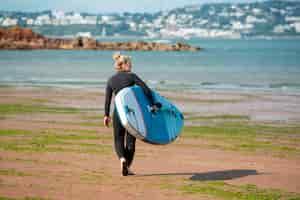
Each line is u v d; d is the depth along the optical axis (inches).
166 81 2556.6
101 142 906.7
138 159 781.9
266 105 1536.7
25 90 1966.0
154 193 590.6
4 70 3472.0
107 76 2918.3
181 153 831.1
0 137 944.9
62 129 1053.8
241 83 2416.3
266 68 3759.8
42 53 7736.2
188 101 1641.2
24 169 694.5
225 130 1083.3
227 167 736.3
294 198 576.1
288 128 1116.5
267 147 892.0
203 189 610.5
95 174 675.4
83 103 1545.3
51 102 1562.5
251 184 640.4
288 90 2047.2
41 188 602.5
